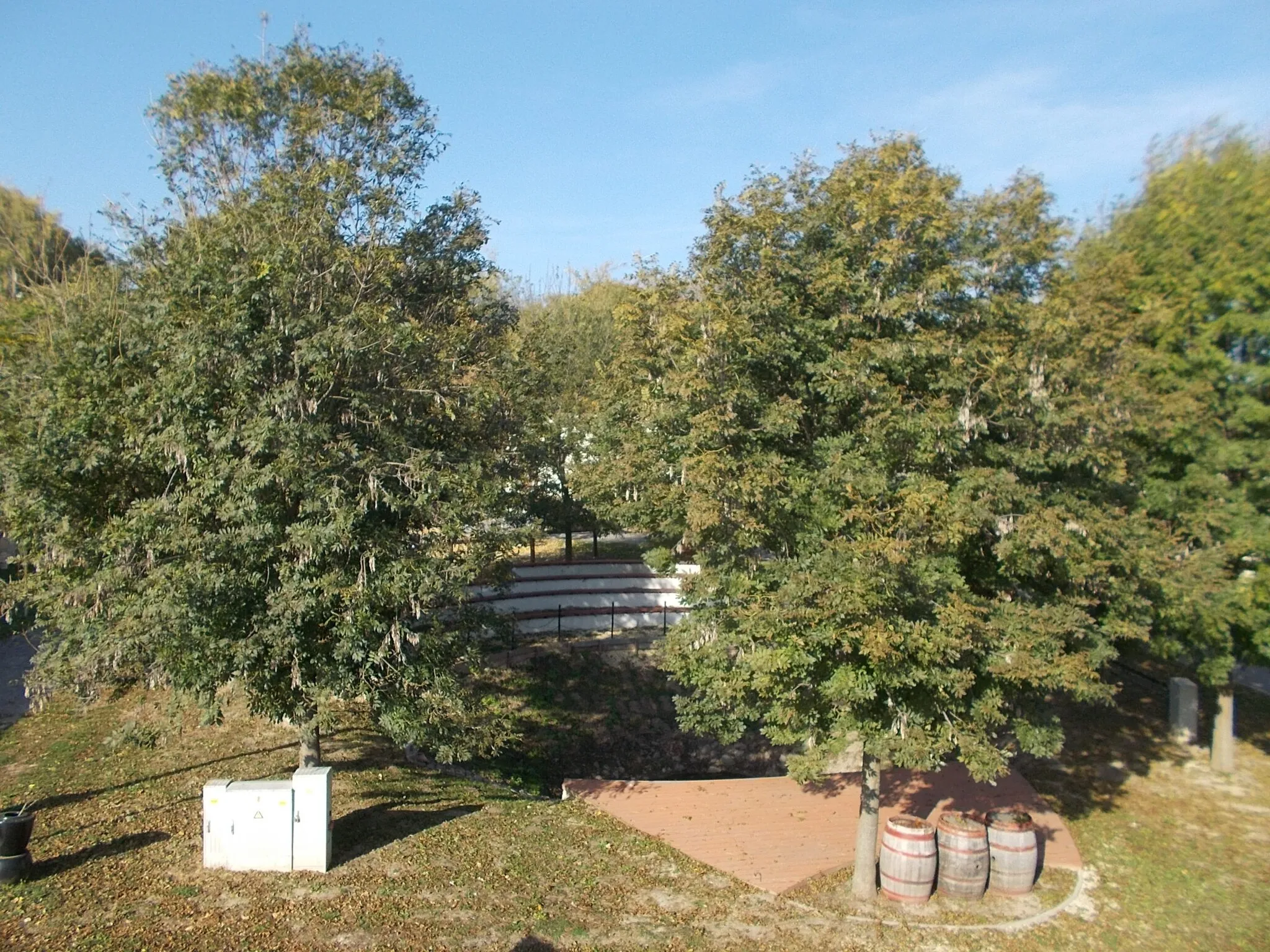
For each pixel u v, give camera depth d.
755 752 19.91
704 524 9.58
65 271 16.34
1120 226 14.45
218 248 10.02
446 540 10.94
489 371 12.27
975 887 11.22
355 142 12.31
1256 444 12.90
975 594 10.45
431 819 12.31
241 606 9.99
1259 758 16.91
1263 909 11.33
